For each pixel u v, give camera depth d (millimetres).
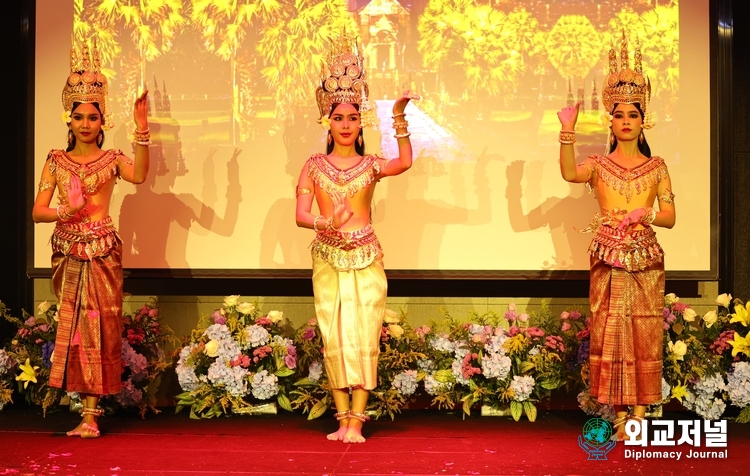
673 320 4504
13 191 5121
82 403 4254
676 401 4742
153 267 4895
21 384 4711
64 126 4918
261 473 3430
